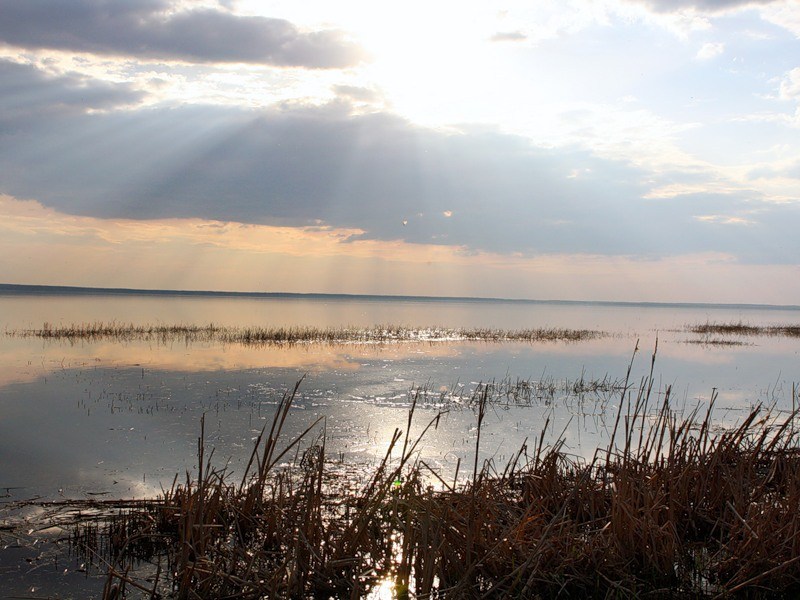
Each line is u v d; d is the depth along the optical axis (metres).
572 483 7.56
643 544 6.04
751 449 8.55
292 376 21.25
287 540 5.98
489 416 15.20
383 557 6.07
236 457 10.92
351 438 12.47
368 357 28.25
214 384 19.17
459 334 44.69
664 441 11.96
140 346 30.88
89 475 9.79
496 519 6.27
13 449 11.37
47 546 6.79
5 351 27.39
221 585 5.52
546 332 47.56
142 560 6.46
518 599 5.23
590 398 18.30
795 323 85.44
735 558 5.85
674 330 58.06
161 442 11.97
